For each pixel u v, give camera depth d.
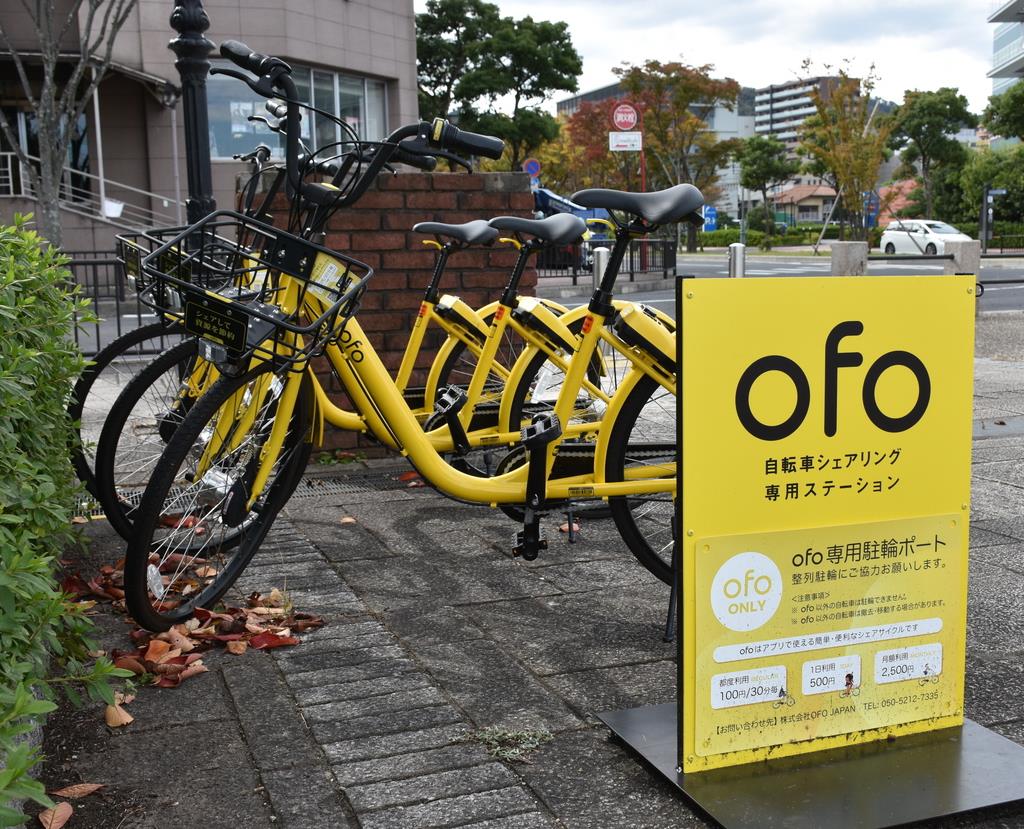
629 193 3.21
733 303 2.29
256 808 2.29
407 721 2.69
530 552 3.54
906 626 2.49
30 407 2.67
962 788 2.31
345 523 4.52
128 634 3.27
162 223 20.20
